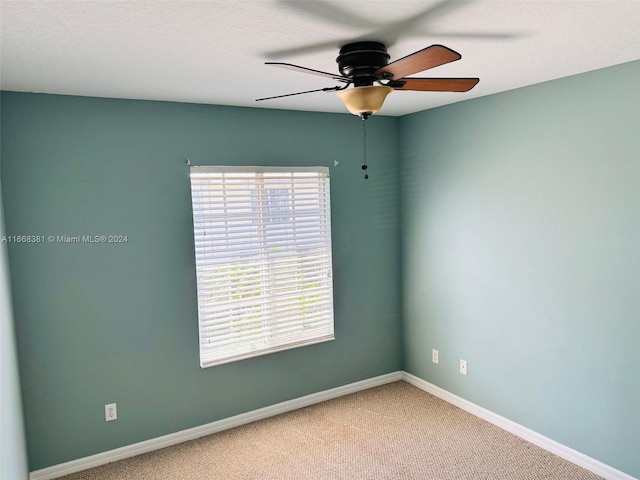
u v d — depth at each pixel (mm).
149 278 3045
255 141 3354
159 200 3041
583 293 2730
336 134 3699
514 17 1662
